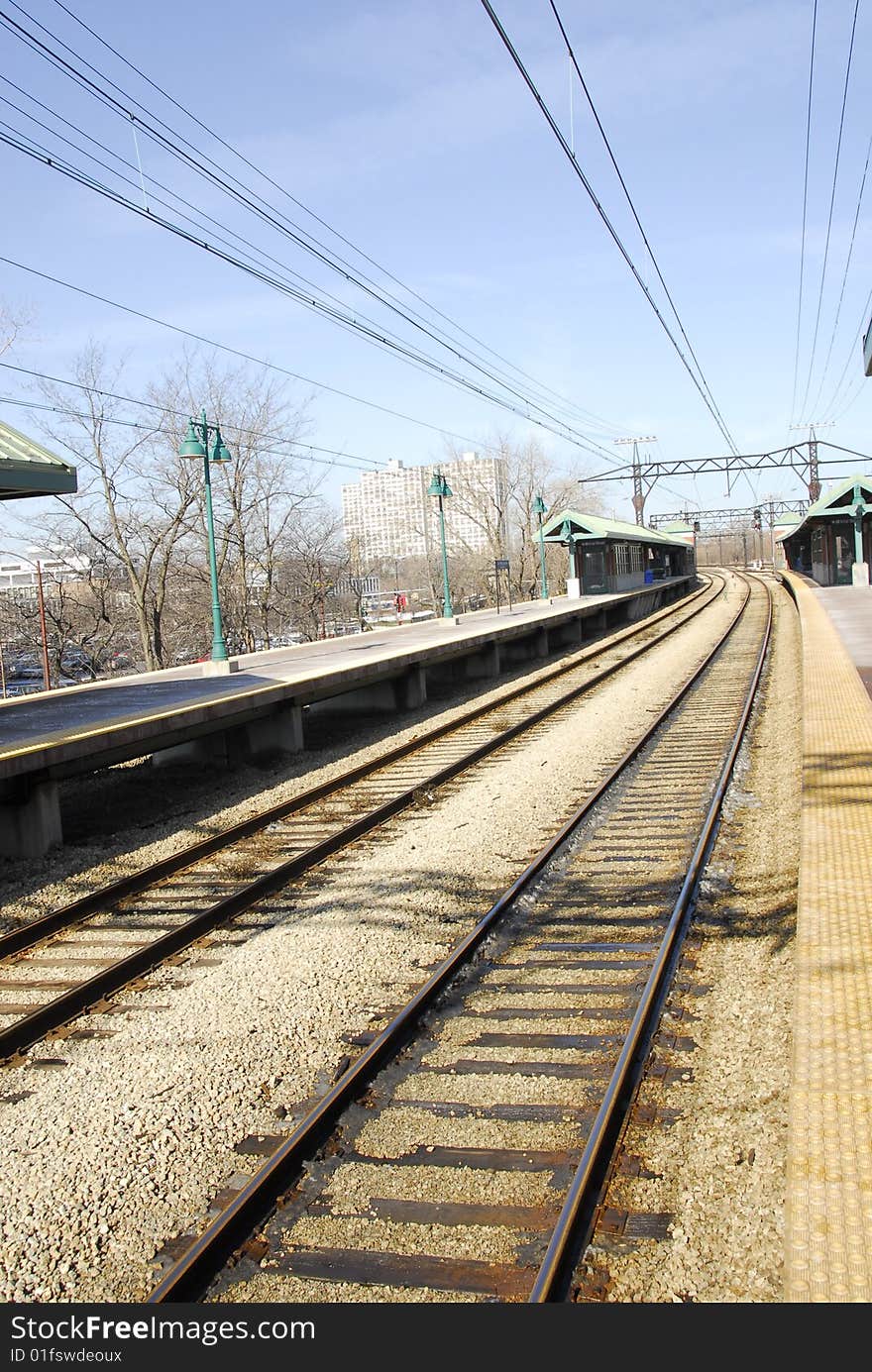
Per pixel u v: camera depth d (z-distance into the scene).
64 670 41.25
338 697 21.53
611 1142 5.06
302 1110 5.61
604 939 7.80
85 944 8.56
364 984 7.14
